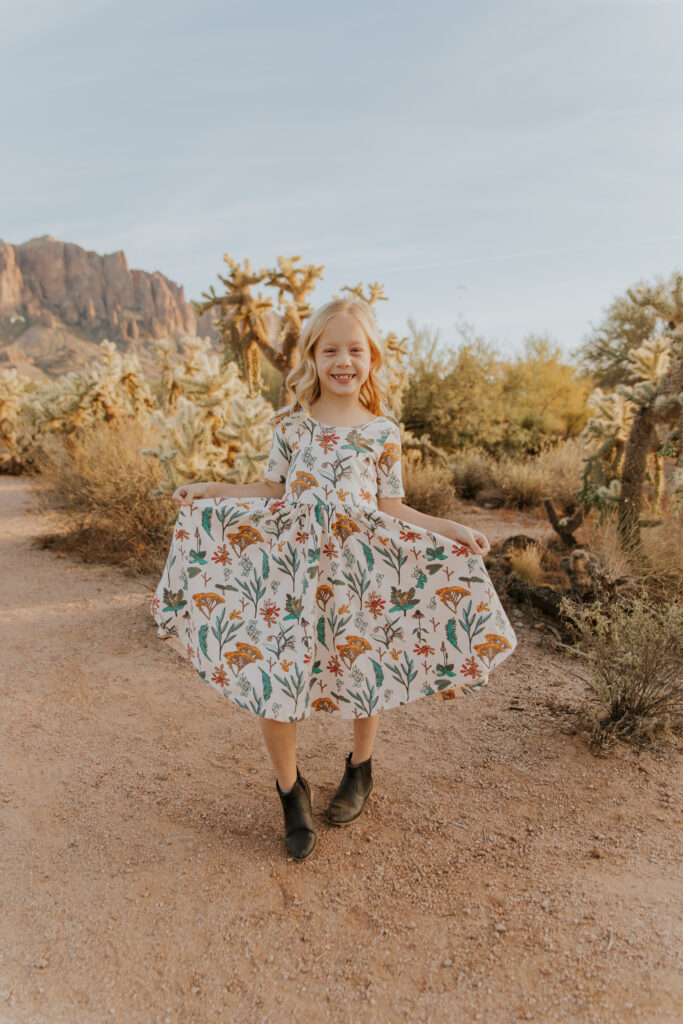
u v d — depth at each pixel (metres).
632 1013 1.46
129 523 5.78
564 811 2.25
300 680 1.83
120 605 4.53
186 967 1.63
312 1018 1.49
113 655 3.67
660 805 2.27
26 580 5.15
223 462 5.68
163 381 11.55
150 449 5.47
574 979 1.56
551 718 2.89
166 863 2.01
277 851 2.07
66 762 2.59
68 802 2.33
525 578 4.66
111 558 5.82
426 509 7.53
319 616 1.97
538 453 12.95
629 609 3.74
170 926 1.76
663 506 5.41
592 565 4.25
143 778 2.48
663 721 2.72
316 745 2.73
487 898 1.85
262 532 1.98
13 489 10.30
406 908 1.82
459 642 2.00
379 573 1.98
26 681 3.31
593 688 2.93
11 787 2.42
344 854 2.05
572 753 2.61
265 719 1.99
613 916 1.76
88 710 3.03
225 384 6.02
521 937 1.70
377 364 2.19
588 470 5.55
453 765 2.55
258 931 1.74
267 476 2.15
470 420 12.88
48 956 1.67
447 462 10.12
